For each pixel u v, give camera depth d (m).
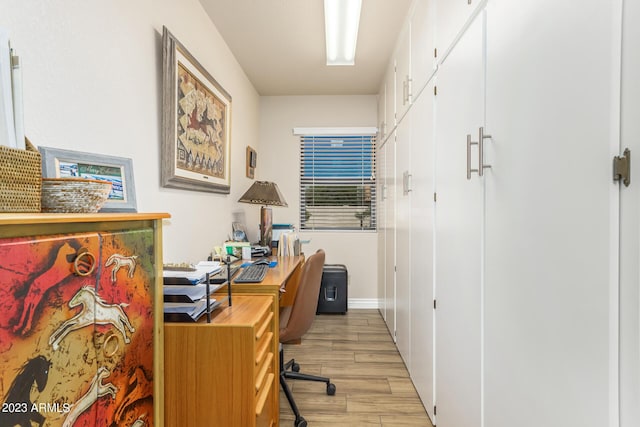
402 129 2.50
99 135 1.17
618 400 0.64
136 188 1.40
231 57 2.78
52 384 0.56
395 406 1.94
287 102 3.93
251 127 3.50
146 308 0.83
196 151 1.91
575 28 0.74
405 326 2.41
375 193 3.95
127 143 1.33
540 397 0.85
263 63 3.02
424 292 1.89
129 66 1.35
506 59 1.02
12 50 0.69
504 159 1.03
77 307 0.61
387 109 3.14
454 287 1.43
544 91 0.84
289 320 1.84
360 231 3.90
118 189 1.19
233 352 1.10
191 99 1.84
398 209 2.67
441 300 1.61
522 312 0.93
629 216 0.62
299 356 2.60
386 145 3.22
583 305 0.71
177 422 1.11
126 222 0.76
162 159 1.59
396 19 2.37
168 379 1.11
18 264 0.50
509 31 1.00
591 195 0.70
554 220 0.80
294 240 2.90
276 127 3.94
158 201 1.58
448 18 1.51
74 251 0.60
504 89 1.03
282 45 2.69
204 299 1.25
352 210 3.97
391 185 2.97
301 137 3.96
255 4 2.14
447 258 1.52
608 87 0.66
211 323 1.13
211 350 1.10
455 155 1.42
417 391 2.06
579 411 0.72
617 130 0.64
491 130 1.11
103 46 1.19
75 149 1.06
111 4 1.23
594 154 0.69
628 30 0.62
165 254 1.65
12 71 0.68
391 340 2.92
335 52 2.83
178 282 1.16
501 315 1.05
